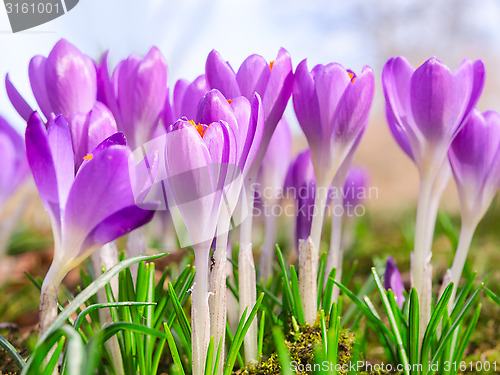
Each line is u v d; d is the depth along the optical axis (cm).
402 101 29
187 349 28
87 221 24
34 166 24
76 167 27
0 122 25
